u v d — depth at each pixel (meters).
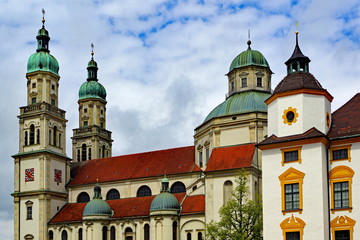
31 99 123.00
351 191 63.44
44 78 123.56
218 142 100.62
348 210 63.09
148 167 116.44
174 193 109.81
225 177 93.62
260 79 108.56
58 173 120.25
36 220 114.25
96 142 140.88
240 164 93.38
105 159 126.56
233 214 81.50
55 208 117.25
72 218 113.19
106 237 107.44
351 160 64.31
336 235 63.41
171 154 117.50
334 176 65.00
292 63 72.75
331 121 70.06
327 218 63.75
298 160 66.06
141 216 105.25
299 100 68.06
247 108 100.69
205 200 95.06
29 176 117.56
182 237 99.25
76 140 142.75
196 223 98.31
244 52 110.38
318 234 62.88
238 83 108.62
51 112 121.31
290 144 66.94
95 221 106.38
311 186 64.62
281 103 69.38
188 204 101.88
